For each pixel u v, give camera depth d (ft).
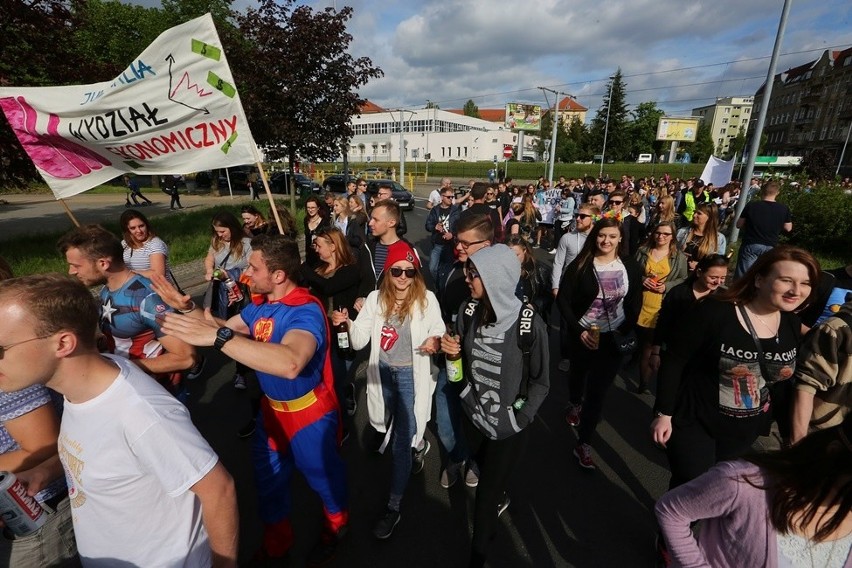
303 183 87.30
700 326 6.43
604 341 9.78
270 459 7.06
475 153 226.79
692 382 6.75
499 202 31.89
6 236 37.17
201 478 4.04
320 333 6.21
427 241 41.29
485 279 6.37
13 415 4.65
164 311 7.07
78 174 10.90
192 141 10.43
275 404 6.74
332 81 37.14
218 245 13.99
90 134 10.32
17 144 27.40
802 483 3.11
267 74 34.24
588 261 10.25
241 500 9.17
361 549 7.96
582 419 10.05
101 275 7.13
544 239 40.78
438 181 158.92
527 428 7.09
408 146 246.47
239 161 10.39
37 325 3.47
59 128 10.28
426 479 9.85
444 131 247.29
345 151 43.55
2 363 3.48
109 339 7.55
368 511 8.86
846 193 34.14
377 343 8.72
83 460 3.96
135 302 7.26
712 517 3.72
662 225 12.93
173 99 10.02
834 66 199.41
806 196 35.37
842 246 33.12
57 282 3.68
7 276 6.59
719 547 3.67
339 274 11.48
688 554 3.85
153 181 104.47
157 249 12.63
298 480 9.74
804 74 219.00
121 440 3.87
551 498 9.23
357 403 13.17
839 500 3.02
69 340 3.64
